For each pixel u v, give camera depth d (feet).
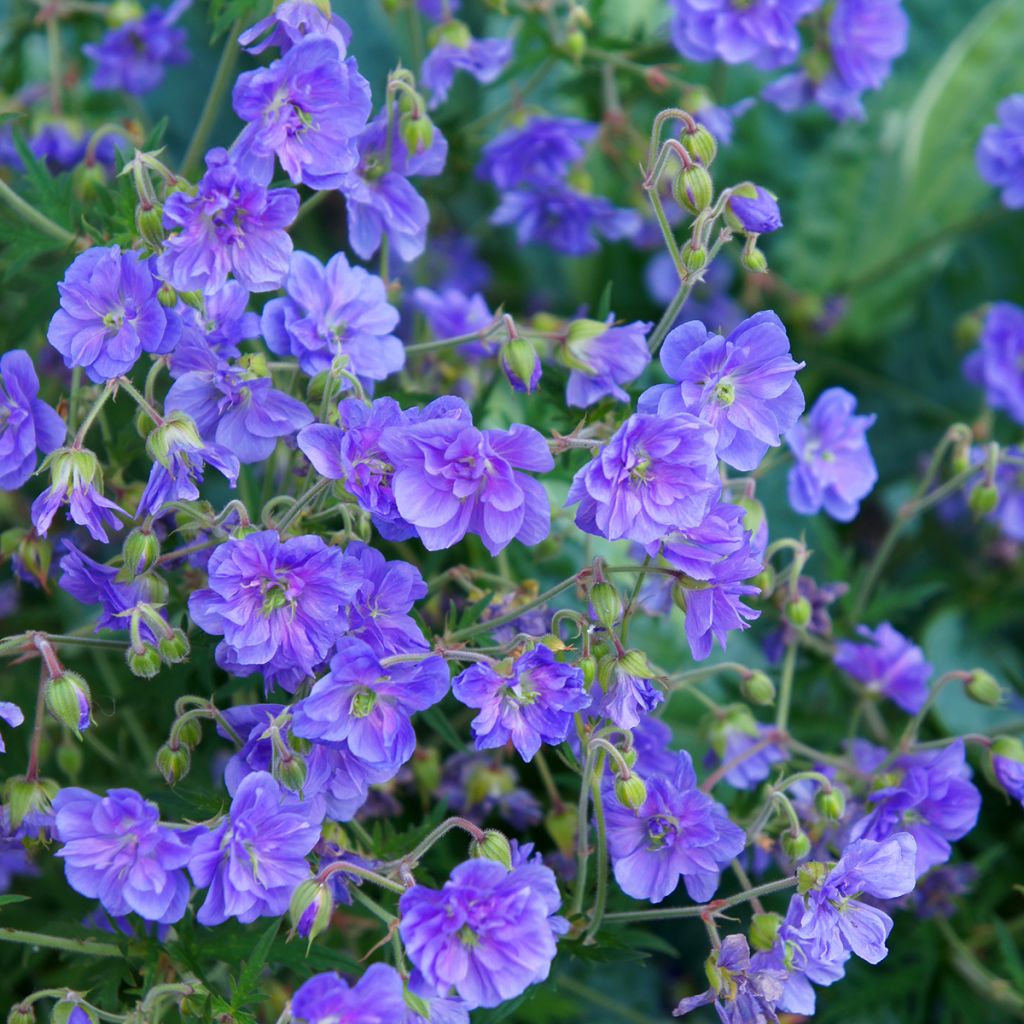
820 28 2.28
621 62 2.24
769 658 2.09
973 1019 2.13
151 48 2.31
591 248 2.28
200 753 2.01
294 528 1.81
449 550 2.07
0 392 1.82
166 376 1.94
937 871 2.09
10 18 2.39
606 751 1.78
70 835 1.70
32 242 1.98
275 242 1.76
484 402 2.05
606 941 1.86
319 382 1.81
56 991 1.74
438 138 1.93
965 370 2.50
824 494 2.04
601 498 1.69
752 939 1.80
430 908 1.66
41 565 1.93
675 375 1.72
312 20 1.80
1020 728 2.12
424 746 2.03
